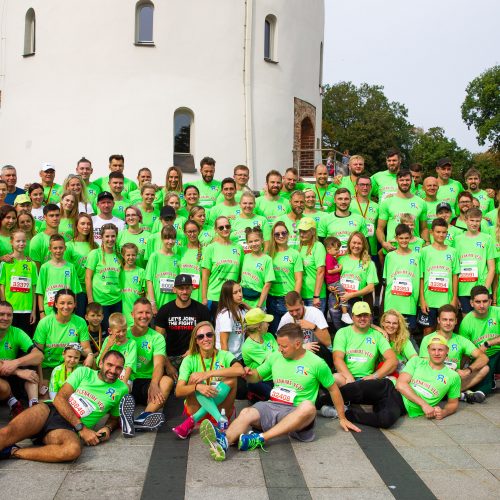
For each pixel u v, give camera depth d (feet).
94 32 72.64
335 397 24.26
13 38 78.28
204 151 74.59
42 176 38.96
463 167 198.90
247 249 34.01
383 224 36.01
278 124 78.84
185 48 73.67
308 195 35.27
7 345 26.16
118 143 72.90
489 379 28.86
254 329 26.25
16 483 19.16
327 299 33.12
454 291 32.63
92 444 22.29
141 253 33.17
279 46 78.95
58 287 30.04
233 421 22.72
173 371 27.14
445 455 21.70
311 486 19.19
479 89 178.40
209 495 18.53
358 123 203.10
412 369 26.43
